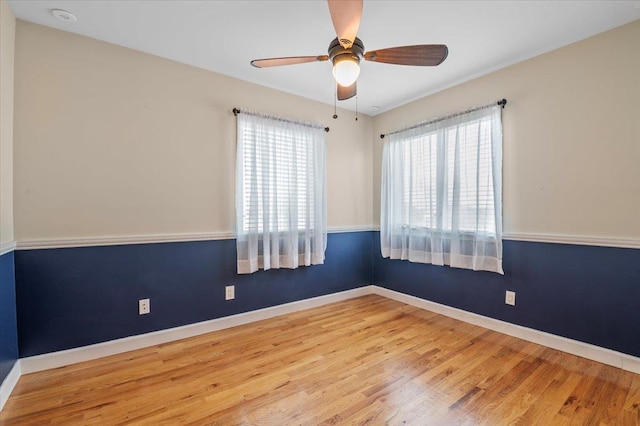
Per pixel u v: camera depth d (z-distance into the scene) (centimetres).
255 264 289
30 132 204
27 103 204
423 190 327
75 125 219
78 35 221
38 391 182
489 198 273
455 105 306
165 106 255
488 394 179
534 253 250
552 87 239
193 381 193
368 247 400
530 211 253
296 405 170
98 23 208
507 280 268
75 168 219
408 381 193
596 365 211
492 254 271
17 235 200
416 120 345
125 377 198
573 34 220
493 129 269
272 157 303
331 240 365
